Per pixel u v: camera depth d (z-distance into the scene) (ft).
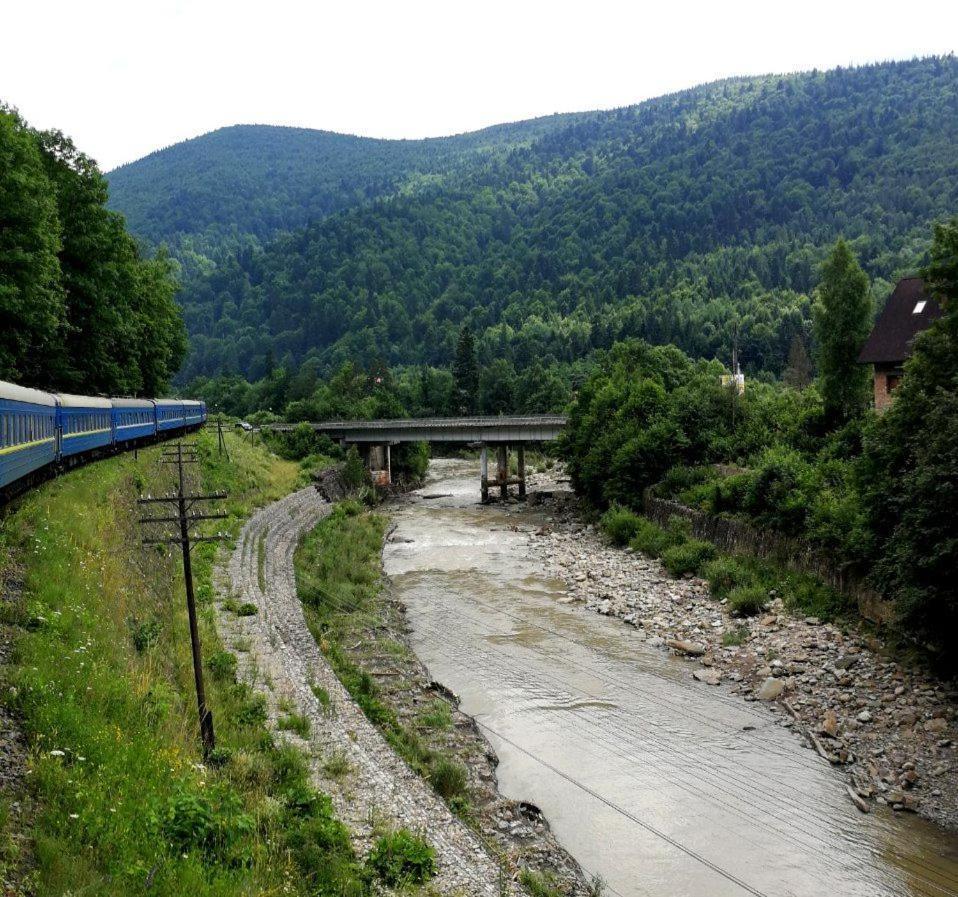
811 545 139.44
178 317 300.20
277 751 72.08
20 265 128.98
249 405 574.15
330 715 86.43
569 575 175.63
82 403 135.64
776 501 153.69
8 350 134.00
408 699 103.96
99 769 50.16
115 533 103.30
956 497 86.84
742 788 83.30
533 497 296.71
